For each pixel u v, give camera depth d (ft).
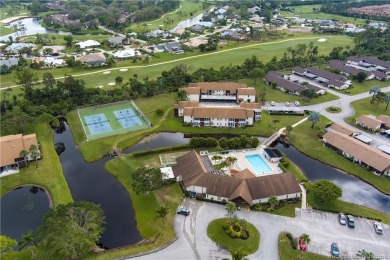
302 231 286.46
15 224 306.35
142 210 317.83
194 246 270.46
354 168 381.40
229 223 290.56
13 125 442.09
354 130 445.78
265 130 462.19
